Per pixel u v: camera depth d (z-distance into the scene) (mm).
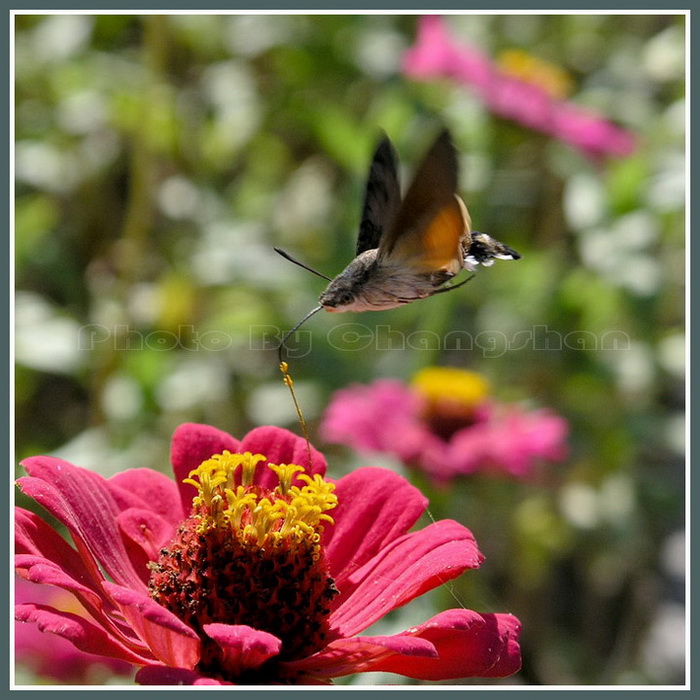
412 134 1143
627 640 1138
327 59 1307
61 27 1181
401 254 982
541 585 1172
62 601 1071
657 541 1168
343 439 1081
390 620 1033
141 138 1157
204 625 955
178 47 1329
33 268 1188
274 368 1137
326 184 1316
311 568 972
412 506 991
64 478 976
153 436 1114
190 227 1203
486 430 1091
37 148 1161
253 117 1252
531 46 1408
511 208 1256
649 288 1121
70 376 1172
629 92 1301
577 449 1148
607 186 1140
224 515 971
